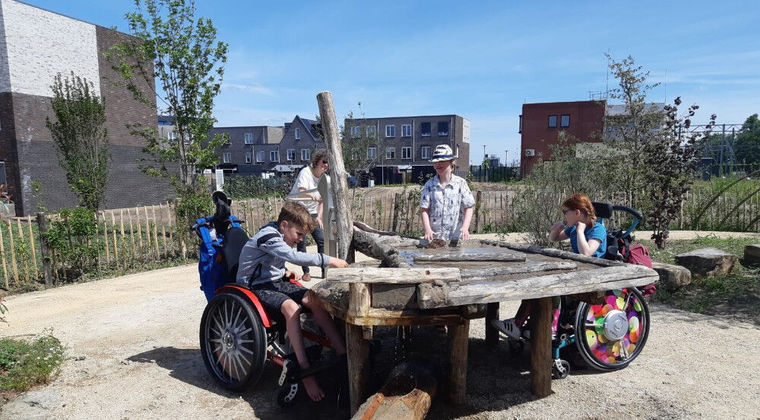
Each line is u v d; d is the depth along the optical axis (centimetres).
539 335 341
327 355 389
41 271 823
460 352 322
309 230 356
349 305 271
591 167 1056
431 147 6116
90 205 1515
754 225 1195
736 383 367
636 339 402
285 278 382
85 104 1500
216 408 339
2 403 342
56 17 2116
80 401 349
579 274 303
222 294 358
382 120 6209
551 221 982
